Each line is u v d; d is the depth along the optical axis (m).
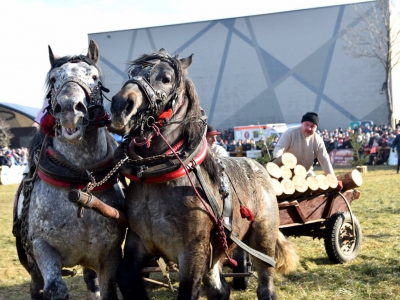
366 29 32.44
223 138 30.97
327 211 5.85
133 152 3.35
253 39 34.84
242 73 35.22
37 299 3.79
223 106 35.75
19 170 23.81
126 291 3.27
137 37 36.16
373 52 32.28
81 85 3.38
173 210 3.23
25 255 4.05
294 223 5.45
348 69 33.22
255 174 4.14
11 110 30.84
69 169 3.49
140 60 3.37
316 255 6.34
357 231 6.02
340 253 5.79
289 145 5.90
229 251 3.88
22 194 3.76
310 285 5.12
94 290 4.13
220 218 3.41
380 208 9.95
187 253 3.26
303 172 5.44
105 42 36.47
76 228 3.47
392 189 13.04
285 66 34.41
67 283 5.84
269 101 34.88
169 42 36.00
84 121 3.36
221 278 4.07
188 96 3.47
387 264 5.73
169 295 5.07
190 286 3.26
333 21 33.25
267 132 25.89
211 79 35.78
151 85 3.22
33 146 3.80
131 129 3.23
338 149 22.73
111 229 3.56
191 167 3.29
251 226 3.98
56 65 3.58
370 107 33.03
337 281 5.21
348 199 6.12
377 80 32.75
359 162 18.66
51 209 3.46
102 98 3.62
